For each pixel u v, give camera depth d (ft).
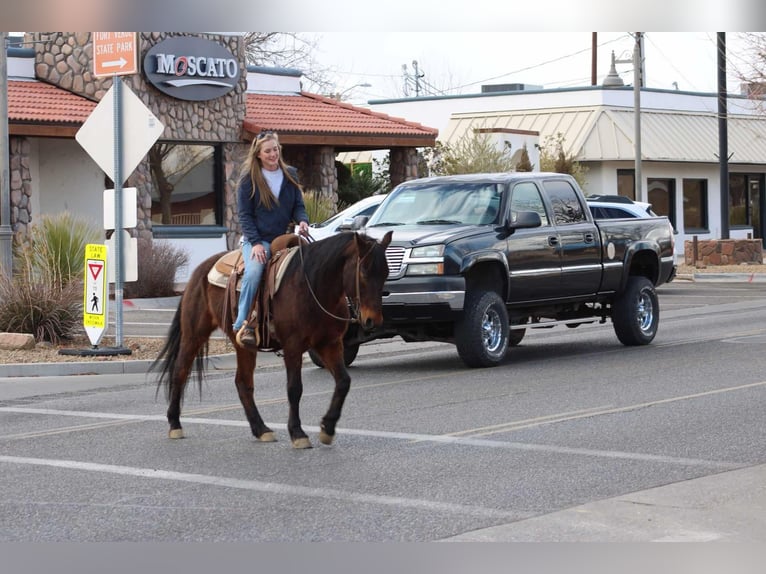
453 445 34.09
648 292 59.41
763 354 54.80
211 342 60.49
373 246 32.04
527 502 27.25
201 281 36.11
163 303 81.97
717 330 66.54
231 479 30.09
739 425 36.78
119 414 41.19
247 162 35.06
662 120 150.82
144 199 94.12
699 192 156.76
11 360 53.88
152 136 54.60
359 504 27.25
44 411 42.19
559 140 139.33
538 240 52.80
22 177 87.25
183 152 99.86
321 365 52.19
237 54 101.40
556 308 56.29
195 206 101.04
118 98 55.36
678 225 152.15
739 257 121.08
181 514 26.55
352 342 50.83
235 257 35.45
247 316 34.22
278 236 35.27
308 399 43.75
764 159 158.92
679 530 24.99
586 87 148.46
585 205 56.34
